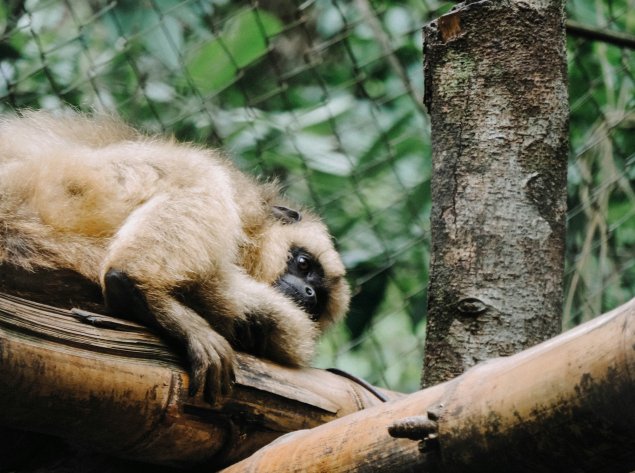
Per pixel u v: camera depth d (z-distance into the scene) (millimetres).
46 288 5980
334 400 6281
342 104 12633
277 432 5934
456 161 6660
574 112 12734
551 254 6562
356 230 12078
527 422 3947
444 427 4219
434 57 6859
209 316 6328
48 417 5039
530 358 4059
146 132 8305
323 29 12961
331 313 8961
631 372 3588
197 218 6305
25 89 11438
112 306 5852
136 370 5355
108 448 5480
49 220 6168
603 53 12281
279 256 8180
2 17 11898
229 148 11367
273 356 6691
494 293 6469
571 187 12359
